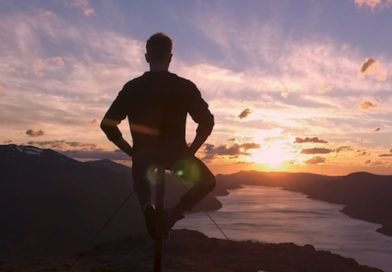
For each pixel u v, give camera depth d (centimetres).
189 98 348
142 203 333
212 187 349
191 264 760
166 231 337
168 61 361
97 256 811
